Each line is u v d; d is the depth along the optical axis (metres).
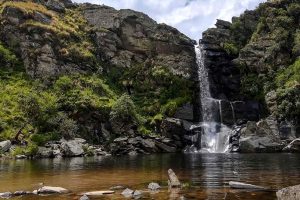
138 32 100.94
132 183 25.72
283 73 84.44
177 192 21.19
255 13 101.94
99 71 93.19
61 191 21.81
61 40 92.50
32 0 104.06
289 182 24.64
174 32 100.69
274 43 90.81
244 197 19.33
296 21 95.31
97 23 104.00
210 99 87.19
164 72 91.38
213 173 31.12
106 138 72.81
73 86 82.62
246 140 68.62
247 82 87.12
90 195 20.59
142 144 70.56
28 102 69.00
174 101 83.50
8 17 92.62
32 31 89.88
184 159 50.12
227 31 100.44
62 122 68.69
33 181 27.36
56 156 58.91
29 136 64.12
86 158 55.34
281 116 72.50
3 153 57.41
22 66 87.12
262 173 30.39
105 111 74.75
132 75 94.19
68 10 107.94
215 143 78.12
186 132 77.44
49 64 86.69
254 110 82.00
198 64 96.19
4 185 25.27
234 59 92.31
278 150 67.31
